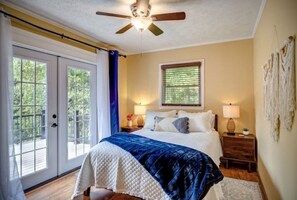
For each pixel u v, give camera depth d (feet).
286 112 4.76
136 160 6.72
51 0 7.54
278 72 5.56
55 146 9.86
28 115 8.63
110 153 7.29
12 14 7.84
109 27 10.25
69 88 10.73
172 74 14.25
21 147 8.33
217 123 12.51
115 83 13.23
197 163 5.98
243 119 11.97
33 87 8.86
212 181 5.68
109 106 12.82
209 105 12.92
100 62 12.32
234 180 9.46
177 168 6.08
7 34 7.16
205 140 8.90
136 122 15.34
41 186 8.78
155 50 14.73
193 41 12.67
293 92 4.28
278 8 5.59
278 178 5.81
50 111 9.59
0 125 6.88
